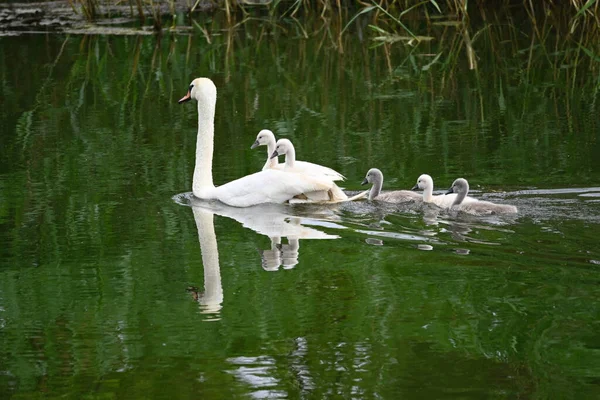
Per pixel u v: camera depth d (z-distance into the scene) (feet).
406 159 57.77
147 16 111.75
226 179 55.77
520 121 66.23
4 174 56.34
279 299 36.19
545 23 100.83
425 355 31.22
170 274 39.34
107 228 45.96
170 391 29.30
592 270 37.83
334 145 61.72
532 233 42.80
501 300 35.24
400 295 36.09
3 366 31.32
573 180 51.52
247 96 76.84
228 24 102.32
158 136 65.16
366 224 45.75
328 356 31.19
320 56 92.79
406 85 79.56
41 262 41.29
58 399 29.22
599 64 84.69
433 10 110.42
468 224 44.55
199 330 33.53
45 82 82.64
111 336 33.37
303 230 45.11
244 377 30.04
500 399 28.17
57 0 120.16
